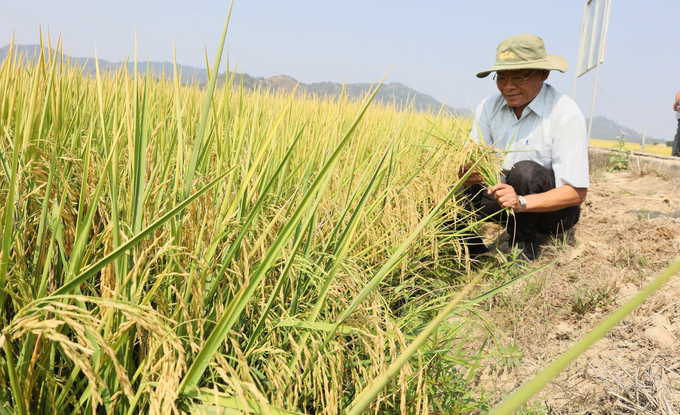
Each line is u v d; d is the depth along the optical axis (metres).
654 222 3.95
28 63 2.62
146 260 1.45
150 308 1.08
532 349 2.49
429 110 6.43
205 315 1.51
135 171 1.32
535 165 3.65
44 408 1.23
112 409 1.12
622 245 3.62
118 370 0.97
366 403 0.68
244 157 2.10
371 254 2.54
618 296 2.79
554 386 2.18
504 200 3.15
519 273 3.27
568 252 3.69
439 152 3.60
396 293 2.48
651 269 3.13
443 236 3.33
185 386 1.15
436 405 1.93
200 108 3.39
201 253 1.52
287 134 3.17
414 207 2.83
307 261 1.73
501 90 3.70
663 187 6.00
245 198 1.70
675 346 2.22
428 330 0.67
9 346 0.97
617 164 7.98
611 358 2.26
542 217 3.77
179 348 1.06
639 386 1.97
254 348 1.53
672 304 2.55
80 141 2.10
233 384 1.06
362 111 1.16
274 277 1.78
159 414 1.02
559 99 3.60
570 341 2.51
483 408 2.02
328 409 1.33
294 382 1.52
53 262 1.42
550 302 2.93
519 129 3.82
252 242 1.84
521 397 0.45
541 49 3.41
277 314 1.69
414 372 1.74
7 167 1.58
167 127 2.31
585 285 3.03
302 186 2.22
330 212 2.38
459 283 3.25
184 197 1.46
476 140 4.17
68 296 0.97
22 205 1.53
